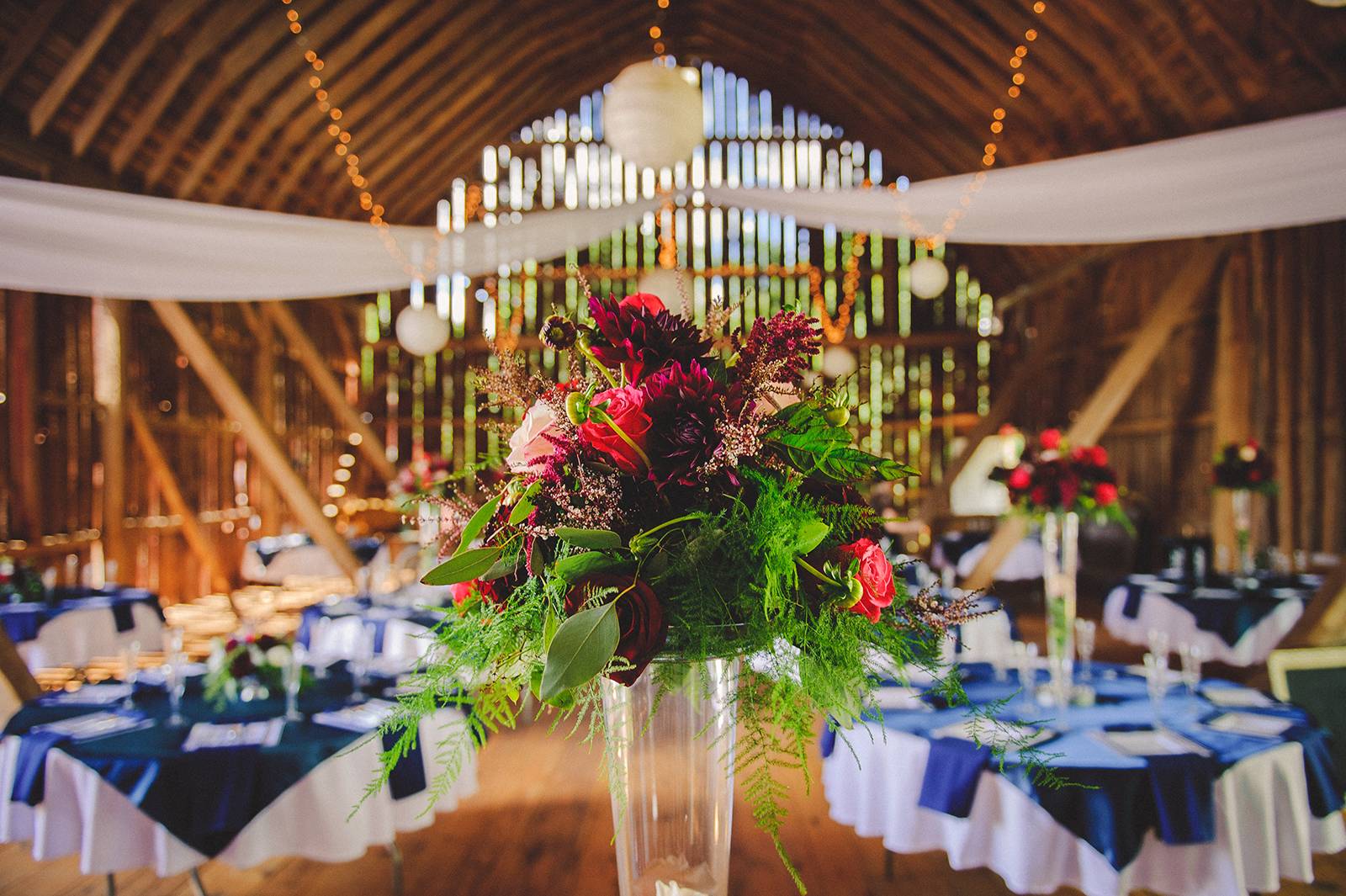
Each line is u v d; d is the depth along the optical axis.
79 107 5.96
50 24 5.27
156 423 7.84
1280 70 5.67
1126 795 2.17
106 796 2.44
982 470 10.53
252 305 9.40
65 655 4.92
